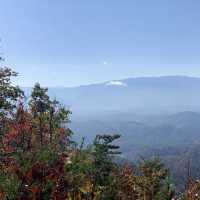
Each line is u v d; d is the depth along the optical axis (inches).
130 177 677.3
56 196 406.0
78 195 427.5
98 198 457.4
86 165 448.5
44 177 412.2
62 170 423.2
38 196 398.9
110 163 498.3
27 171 409.7
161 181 705.6
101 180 486.3
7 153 466.0
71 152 458.0
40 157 424.5
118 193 530.0
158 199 681.0
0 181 400.5
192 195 663.8
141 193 687.1
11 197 393.1
